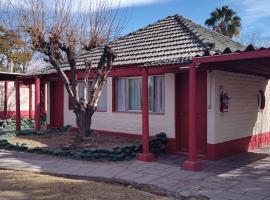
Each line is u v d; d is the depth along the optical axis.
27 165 10.52
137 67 11.32
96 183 8.66
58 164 10.57
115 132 14.07
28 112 23.19
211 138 11.21
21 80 17.25
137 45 14.22
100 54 15.09
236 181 8.70
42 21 12.73
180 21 15.00
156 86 12.80
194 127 9.70
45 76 15.92
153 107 12.88
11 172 9.74
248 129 13.14
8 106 22.23
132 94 13.68
